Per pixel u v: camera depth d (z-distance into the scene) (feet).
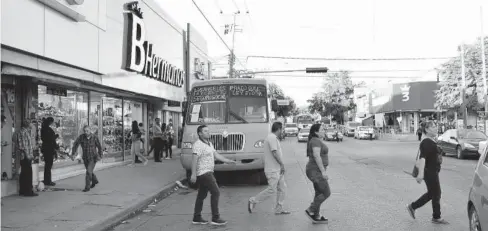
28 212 28.09
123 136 60.59
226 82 44.50
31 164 33.86
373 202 31.96
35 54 31.60
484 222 17.95
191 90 44.98
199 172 25.70
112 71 47.19
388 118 205.26
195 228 25.46
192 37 89.35
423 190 37.45
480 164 19.83
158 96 65.46
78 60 38.40
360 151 90.07
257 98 43.60
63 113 43.98
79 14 37.04
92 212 28.35
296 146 113.19
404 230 23.65
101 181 42.34
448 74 122.42
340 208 29.81
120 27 49.85
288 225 25.35
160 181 42.57
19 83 35.68
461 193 35.37
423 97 164.66
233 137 40.70
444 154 78.95
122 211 28.78
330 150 93.35
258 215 28.40
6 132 34.32
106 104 54.85
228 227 25.38
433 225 24.64
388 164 61.26
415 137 149.48
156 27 64.69
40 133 39.47
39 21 32.01
